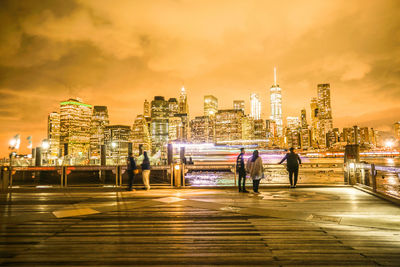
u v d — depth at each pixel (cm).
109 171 2438
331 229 601
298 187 1298
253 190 1176
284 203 905
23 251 482
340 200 956
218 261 433
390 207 834
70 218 716
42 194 1159
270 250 479
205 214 750
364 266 412
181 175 1359
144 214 756
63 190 1262
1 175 1288
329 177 2095
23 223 669
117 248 493
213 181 2070
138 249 488
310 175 2281
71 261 437
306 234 566
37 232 594
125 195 1112
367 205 866
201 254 462
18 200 1007
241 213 759
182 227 625
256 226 629
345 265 416
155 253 468
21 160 3170
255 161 1149
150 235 567
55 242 528
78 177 2478
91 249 489
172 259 442
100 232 591
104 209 825
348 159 1352
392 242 515
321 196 1045
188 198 1020
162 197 1049
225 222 666
